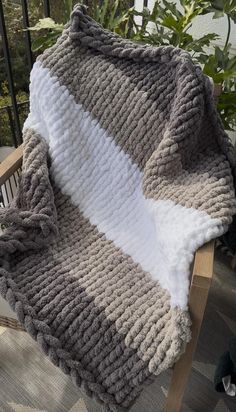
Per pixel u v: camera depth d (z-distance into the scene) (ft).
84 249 3.14
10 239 2.93
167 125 3.03
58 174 3.34
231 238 4.59
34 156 3.23
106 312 2.69
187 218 2.59
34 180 3.10
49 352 2.63
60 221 3.30
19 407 3.62
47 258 3.02
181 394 3.12
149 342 2.55
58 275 2.90
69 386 3.76
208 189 2.75
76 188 3.36
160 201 2.85
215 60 3.85
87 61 3.27
